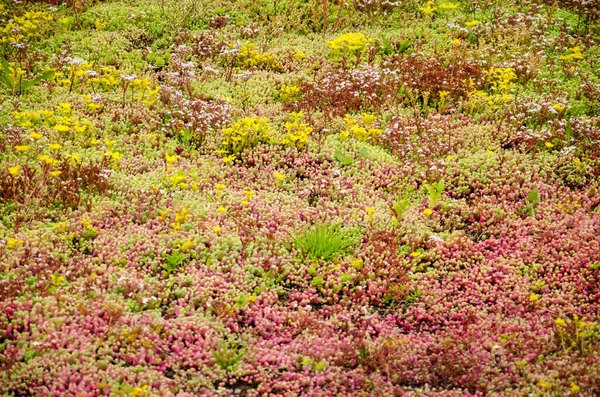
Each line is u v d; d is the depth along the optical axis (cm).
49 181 829
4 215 771
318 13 1477
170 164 885
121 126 1013
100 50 1248
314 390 588
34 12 1331
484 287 745
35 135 771
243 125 988
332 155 989
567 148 979
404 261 774
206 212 824
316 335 655
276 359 620
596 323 673
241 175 934
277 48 1330
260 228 811
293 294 717
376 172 952
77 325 622
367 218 838
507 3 1516
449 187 940
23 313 622
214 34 1360
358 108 1141
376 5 1509
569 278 755
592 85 1157
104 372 570
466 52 1288
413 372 611
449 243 812
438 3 1549
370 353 632
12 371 563
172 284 707
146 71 1212
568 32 1400
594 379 582
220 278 714
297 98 1141
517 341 651
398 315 704
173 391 568
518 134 1037
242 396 586
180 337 629
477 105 1141
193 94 1123
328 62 1298
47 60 1192
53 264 695
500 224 859
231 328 662
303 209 854
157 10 1437
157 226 789
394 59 1298
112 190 852
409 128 1034
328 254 775
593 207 910
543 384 576
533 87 1199
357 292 721
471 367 619
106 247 737
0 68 1074
